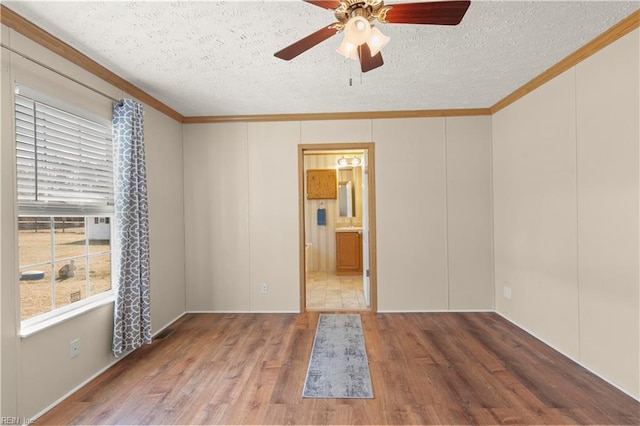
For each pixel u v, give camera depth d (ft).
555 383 8.20
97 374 8.89
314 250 23.30
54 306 7.95
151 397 7.82
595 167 8.43
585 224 8.79
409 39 8.00
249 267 14.28
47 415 7.16
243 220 14.26
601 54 8.14
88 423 6.89
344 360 9.60
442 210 13.87
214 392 8.01
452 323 12.50
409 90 11.46
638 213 7.35
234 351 10.30
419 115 13.82
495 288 13.73
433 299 13.91
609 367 8.15
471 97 12.32
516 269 12.11
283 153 14.17
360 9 5.33
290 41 8.00
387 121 13.96
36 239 7.90
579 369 8.86
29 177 7.22
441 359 9.57
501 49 8.57
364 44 6.18
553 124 9.93
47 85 7.55
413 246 13.93
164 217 12.63
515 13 7.02
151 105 11.83
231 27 7.38
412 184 13.92
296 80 10.41
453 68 9.69
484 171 13.78
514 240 12.20
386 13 5.39
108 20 7.02
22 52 6.94
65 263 8.54
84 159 8.80
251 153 14.23
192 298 14.33
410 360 9.53
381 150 13.96
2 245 6.45
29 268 7.22
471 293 13.84
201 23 7.20
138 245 10.00
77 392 8.04
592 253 8.58
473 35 7.86
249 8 6.71
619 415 6.93
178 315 13.61
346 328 12.16
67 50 7.99
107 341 9.34
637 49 7.26
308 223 23.32
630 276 7.55
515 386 8.10
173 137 13.44
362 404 7.47
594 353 8.59
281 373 8.90
